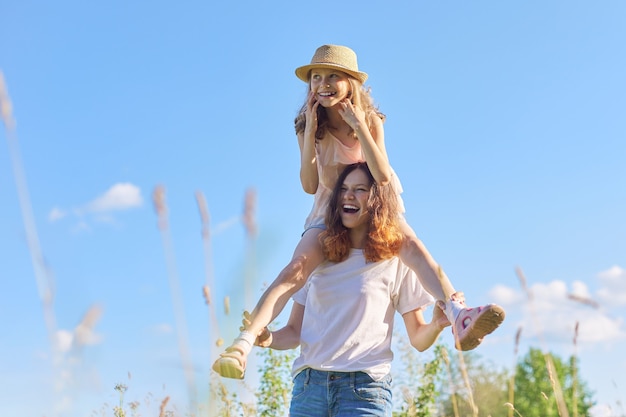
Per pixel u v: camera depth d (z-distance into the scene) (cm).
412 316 434
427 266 418
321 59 472
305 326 415
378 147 480
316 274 423
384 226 418
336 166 466
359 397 392
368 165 429
